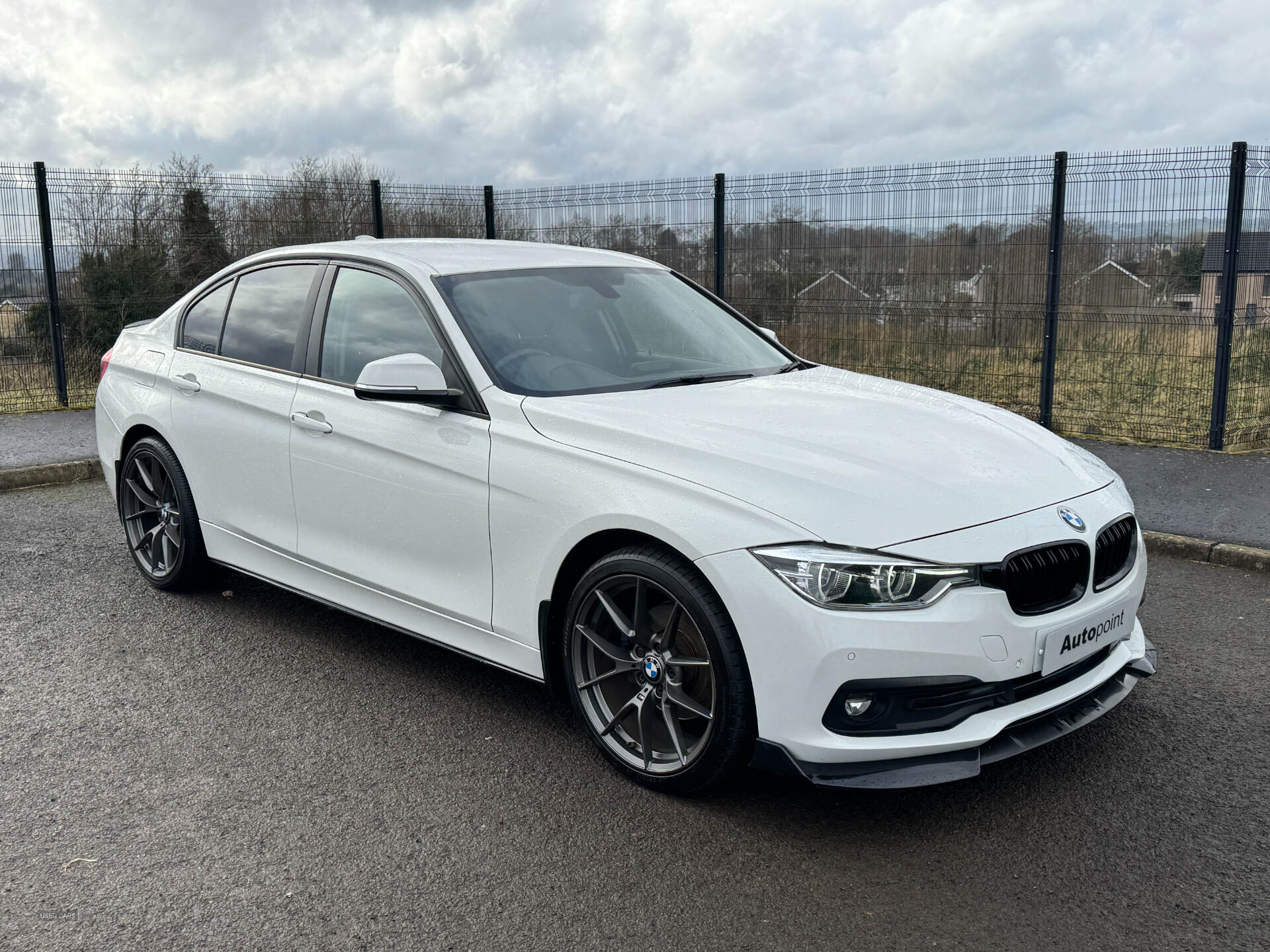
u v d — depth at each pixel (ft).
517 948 8.16
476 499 11.49
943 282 30.04
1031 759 11.30
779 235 32.55
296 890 8.96
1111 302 27.63
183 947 8.19
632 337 13.38
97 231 35.88
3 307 34.22
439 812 10.23
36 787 10.76
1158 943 8.15
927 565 9.05
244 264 15.65
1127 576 10.85
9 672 13.73
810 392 12.51
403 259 13.38
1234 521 20.03
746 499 9.51
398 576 12.62
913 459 10.28
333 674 13.69
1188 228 26.27
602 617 10.83
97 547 19.61
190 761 11.32
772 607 9.11
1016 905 8.68
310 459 13.39
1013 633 9.33
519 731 12.01
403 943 8.23
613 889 8.95
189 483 15.71
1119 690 10.72
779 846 9.61
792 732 9.19
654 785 10.48
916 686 9.02
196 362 15.52
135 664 14.02
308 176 57.21
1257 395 26.86
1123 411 28.04
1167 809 10.21
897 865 9.29
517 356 12.12
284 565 14.37
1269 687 13.15
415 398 11.63
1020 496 10.09
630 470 10.24
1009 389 29.50
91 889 8.97
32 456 26.81
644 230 35.01
